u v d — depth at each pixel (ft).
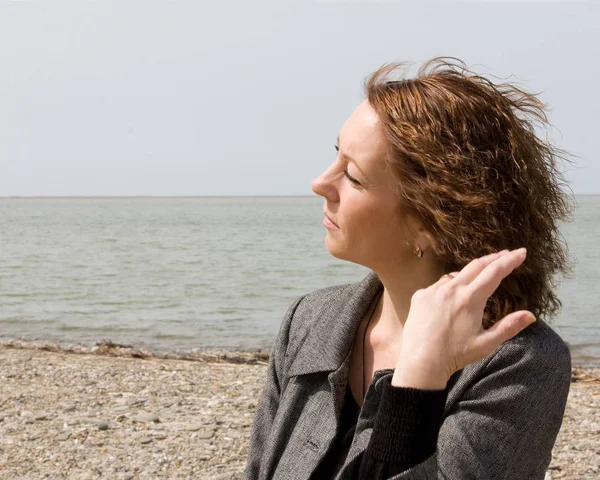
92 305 81.35
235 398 30.91
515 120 5.66
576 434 25.94
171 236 235.61
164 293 93.40
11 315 73.10
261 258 152.97
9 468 21.94
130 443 24.36
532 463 5.23
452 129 5.41
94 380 34.17
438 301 4.62
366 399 5.59
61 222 358.23
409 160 5.45
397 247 5.77
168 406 29.35
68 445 24.09
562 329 65.41
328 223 5.97
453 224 5.32
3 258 147.54
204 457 22.97
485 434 5.10
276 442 6.21
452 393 5.33
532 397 5.19
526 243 5.46
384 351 6.12
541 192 5.73
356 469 4.87
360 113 5.77
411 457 4.52
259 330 64.13
